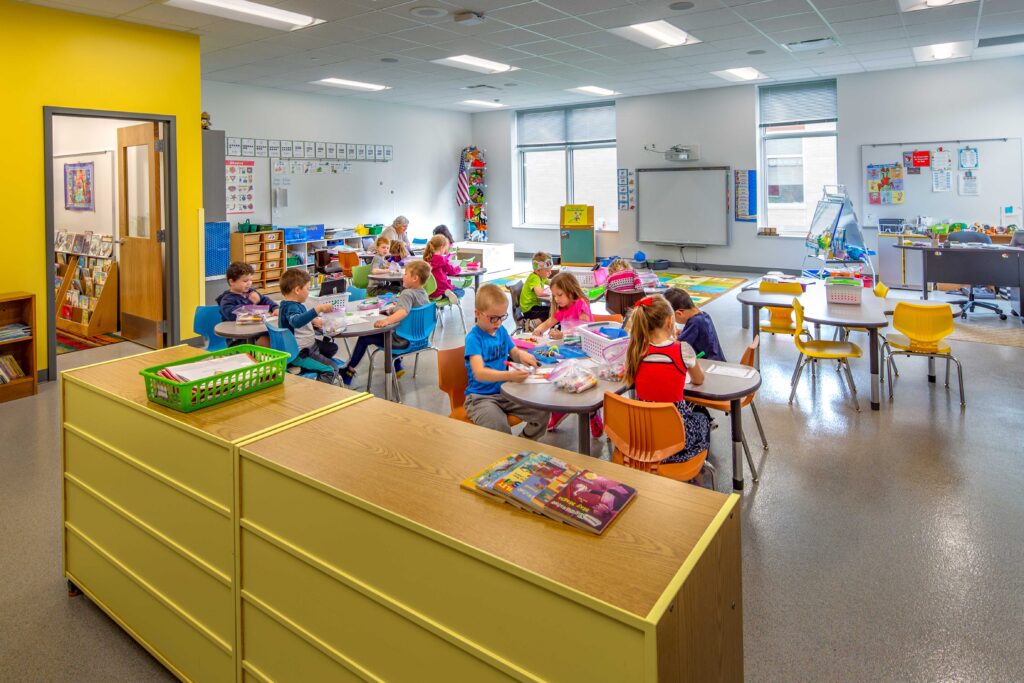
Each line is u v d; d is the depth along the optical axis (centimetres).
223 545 192
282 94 1137
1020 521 322
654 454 274
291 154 1159
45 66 566
